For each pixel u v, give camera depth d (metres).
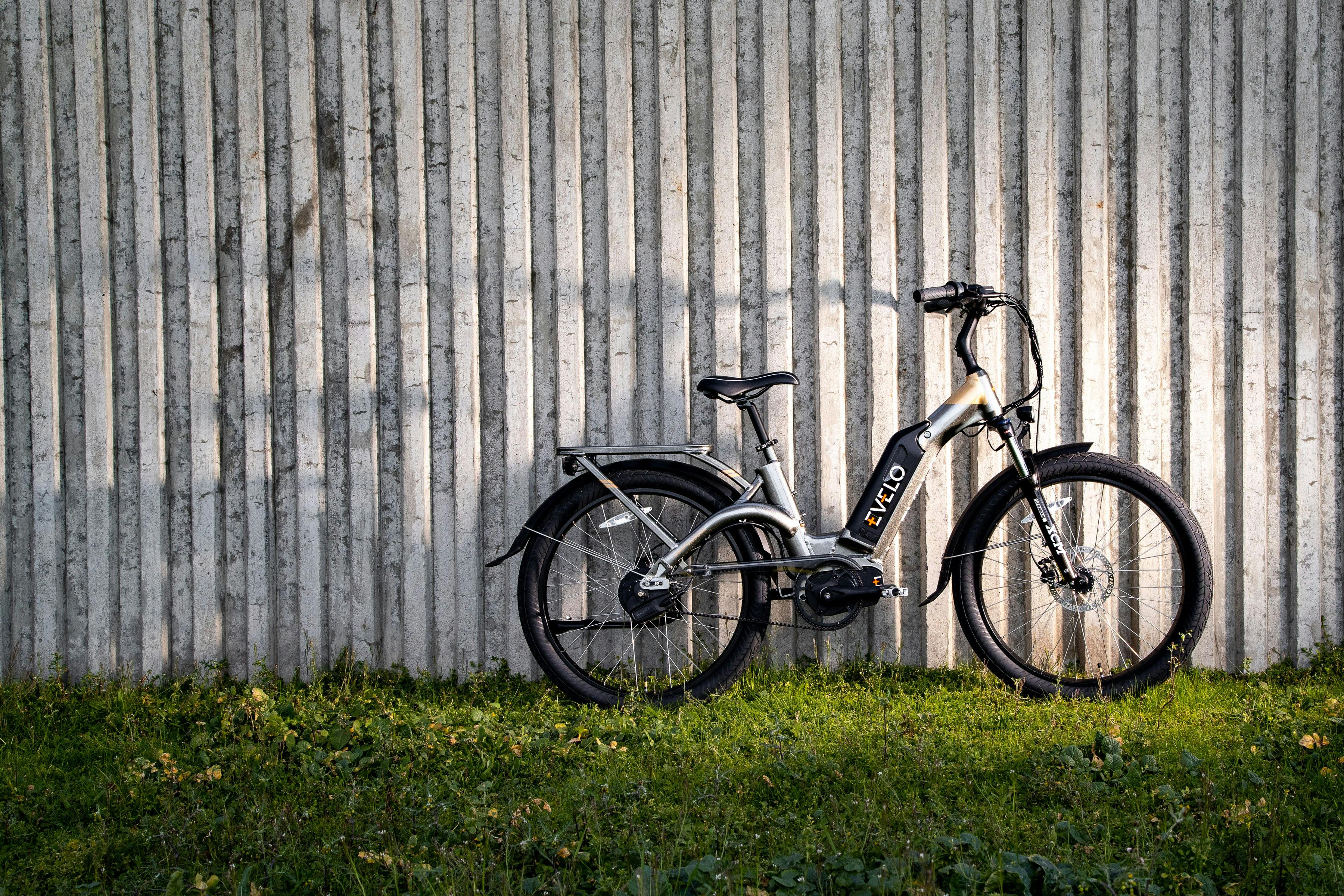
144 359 3.57
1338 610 3.58
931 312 3.34
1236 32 3.53
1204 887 1.94
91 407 3.58
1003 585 3.62
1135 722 2.96
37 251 3.57
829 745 2.78
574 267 3.57
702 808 2.37
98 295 3.57
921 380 3.58
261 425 3.58
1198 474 3.56
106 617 3.60
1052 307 3.57
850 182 3.57
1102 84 3.53
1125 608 3.58
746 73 3.56
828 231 3.55
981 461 3.57
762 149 3.54
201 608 3.59
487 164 3.57
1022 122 3.56
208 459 3.58
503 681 3.52
